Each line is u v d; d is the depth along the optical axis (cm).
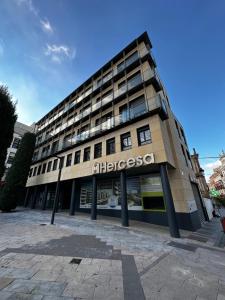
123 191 1141
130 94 1483
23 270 397
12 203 1830
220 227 1196
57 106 2803
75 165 1702
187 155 1800
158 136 1091
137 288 341
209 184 6888
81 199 1812
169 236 834
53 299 289
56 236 739
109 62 1925
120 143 1323
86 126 1927
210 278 395
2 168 1490
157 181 1230
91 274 393
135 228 999
